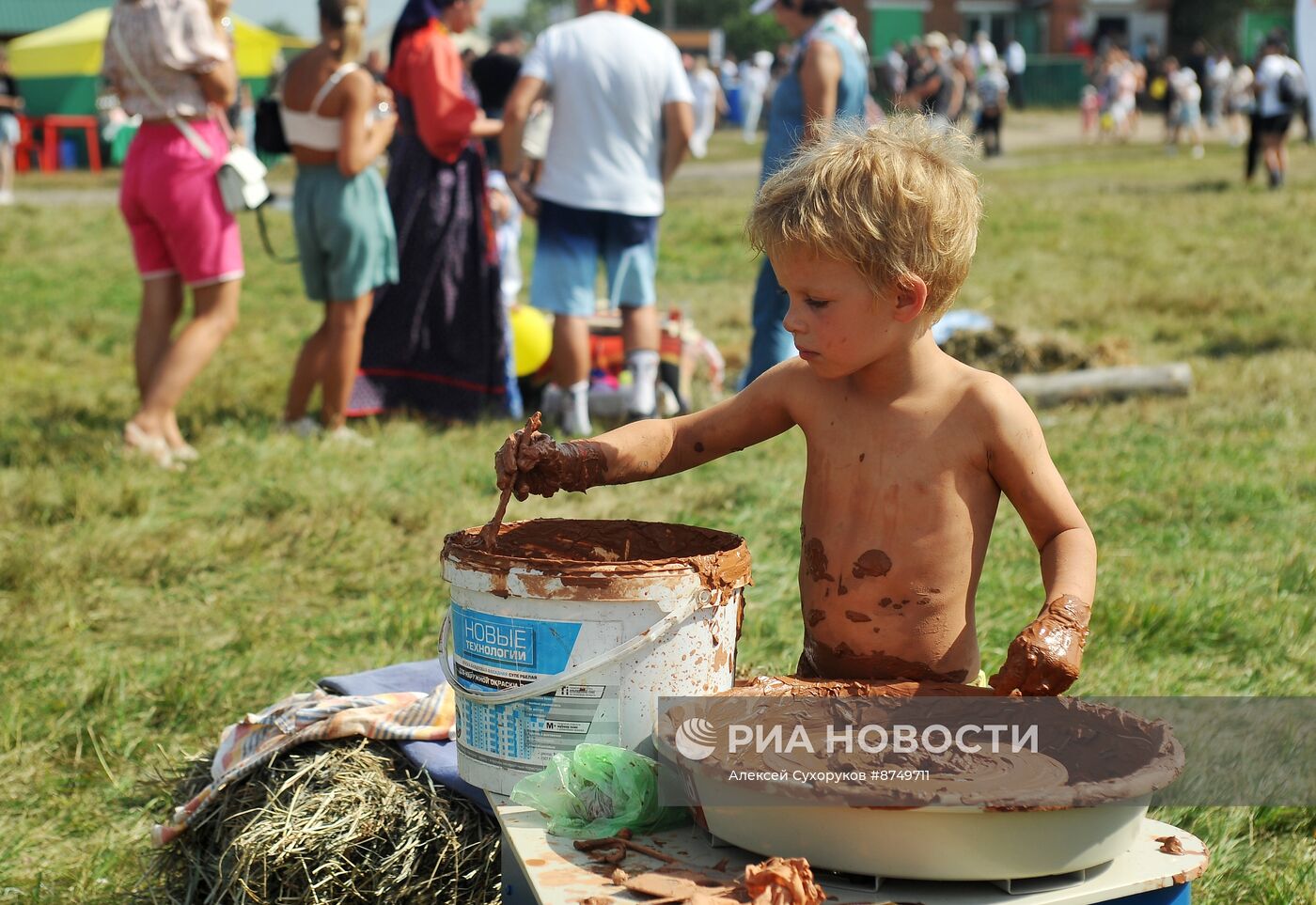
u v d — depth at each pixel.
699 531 2.54
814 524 2.42
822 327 2.19
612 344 7.62
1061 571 2.24
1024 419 2.29
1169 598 4.45
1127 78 34.59
